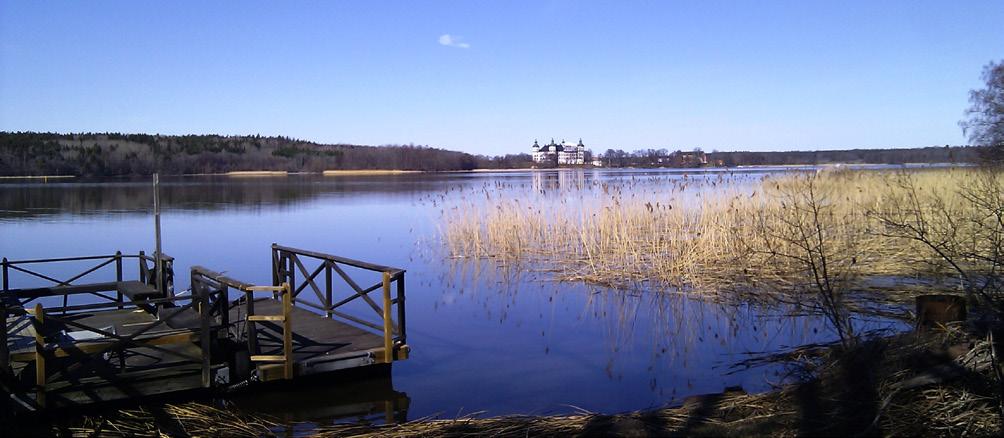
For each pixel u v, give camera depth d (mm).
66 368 6262
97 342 6504
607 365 7816
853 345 6590
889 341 6297
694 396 6137
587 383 7188
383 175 105500
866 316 8797
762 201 16109
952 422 4680
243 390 6953
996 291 7391
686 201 17281
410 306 11344
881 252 11805
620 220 15805
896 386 5090
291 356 6828
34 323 5988
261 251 18672
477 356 8336
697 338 8859
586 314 10461
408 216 29531
